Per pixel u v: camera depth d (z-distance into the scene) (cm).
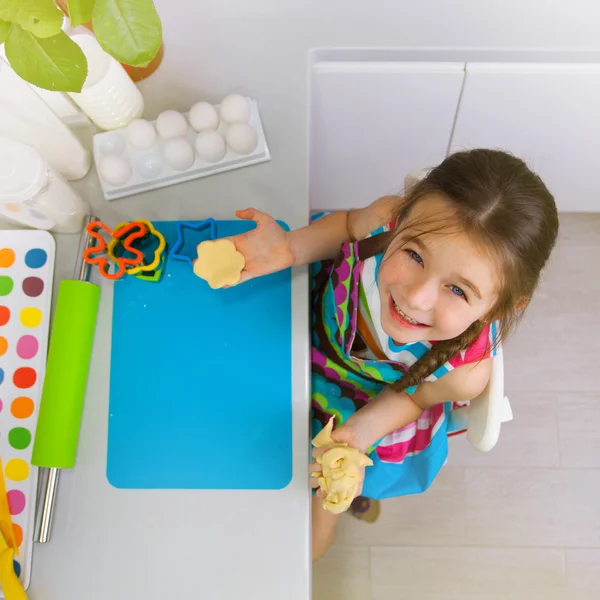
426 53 97
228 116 86
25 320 84
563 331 149
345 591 138
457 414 102
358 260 85
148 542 79
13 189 71
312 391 103
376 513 141
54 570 79
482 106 106
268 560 78
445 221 66
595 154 121
